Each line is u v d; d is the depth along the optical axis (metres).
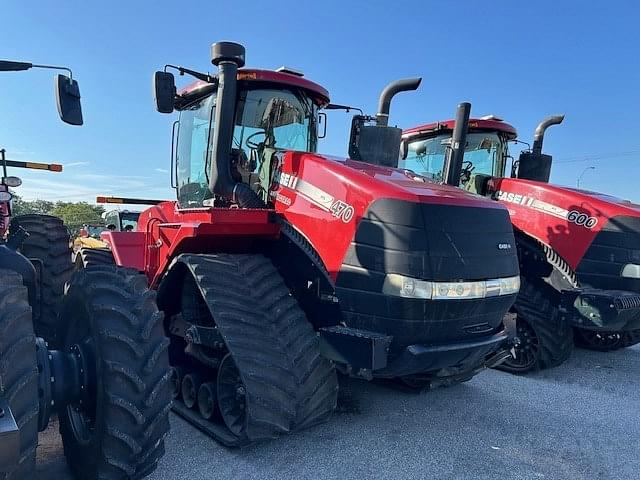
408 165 7.28
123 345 2.56
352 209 3.43
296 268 3.92
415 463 3.45
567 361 6.34
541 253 5.70
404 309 3.16
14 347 2.11
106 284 2.78
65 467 3.08
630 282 5.21
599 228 5.34
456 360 3.51
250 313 3.48
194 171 4.66
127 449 2.48
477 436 3.93
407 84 4.62
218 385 3.73
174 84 4.07
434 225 3.24
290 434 3.81
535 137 7.18
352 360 3.24
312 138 4.75
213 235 3.97
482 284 3.38
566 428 4.17
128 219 10.37
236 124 4.29
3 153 5.00
